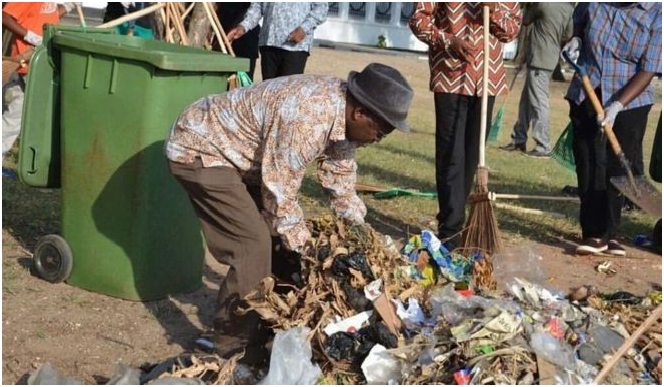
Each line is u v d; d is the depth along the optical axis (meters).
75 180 5.26
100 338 4.74
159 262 5.23
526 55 12.08
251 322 4.35
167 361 4.23
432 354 4.05
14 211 6.76
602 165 6.77
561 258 6.80
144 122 4.98
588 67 6.69
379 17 30.03
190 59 4.96
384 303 4.18
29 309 5.02
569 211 8.30
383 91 3.97
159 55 4.81
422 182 9.12
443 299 4.43
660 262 6.86
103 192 5.18
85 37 5.36
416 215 7.70
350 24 29.91
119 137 5.07
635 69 6.55
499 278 5.21
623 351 4.18
